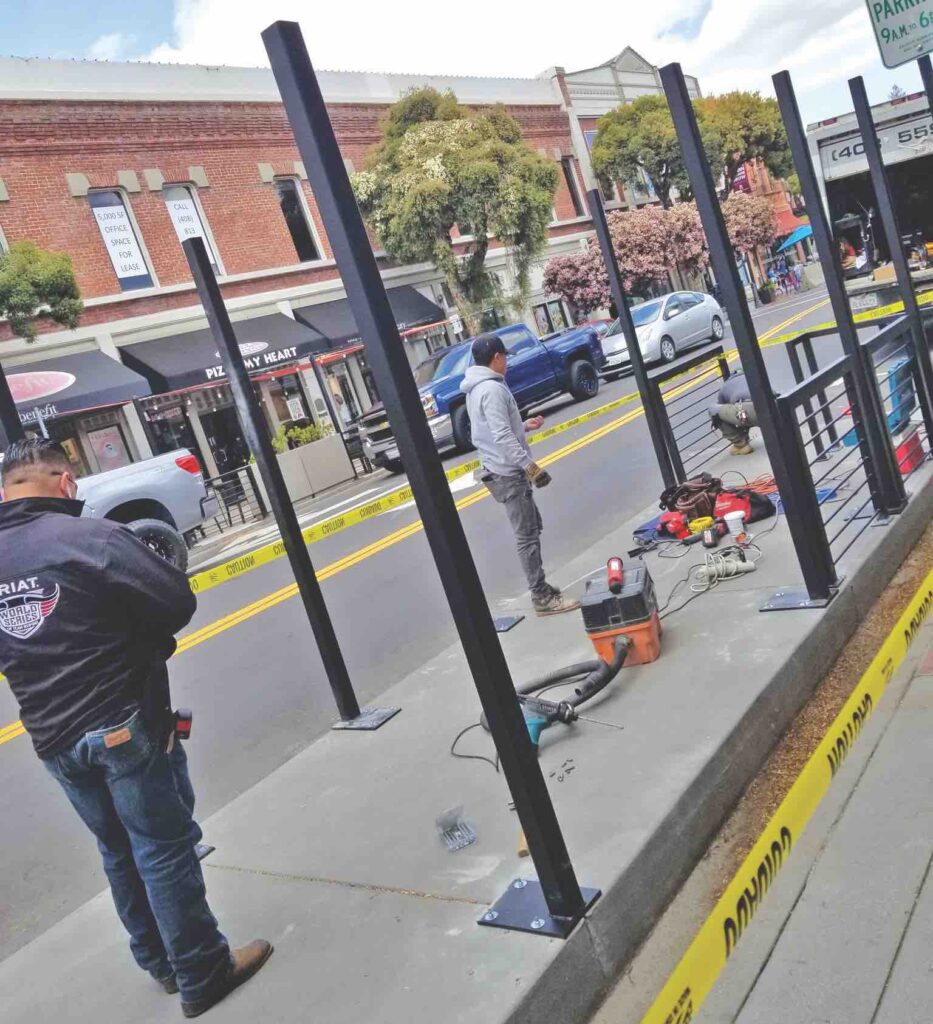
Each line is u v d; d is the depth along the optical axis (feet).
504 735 8.61
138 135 72.33
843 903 9.07
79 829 16.29
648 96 118.73
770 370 48.98
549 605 18.56
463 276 89.40
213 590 33.94
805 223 181.47
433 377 56.18
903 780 10.74
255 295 77.92
